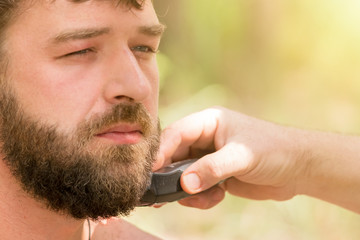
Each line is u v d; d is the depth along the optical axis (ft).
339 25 30.42
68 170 5.92
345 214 17.79
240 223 17.58
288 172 8.18
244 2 28.78
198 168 7.33
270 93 28.17
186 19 26.89
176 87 25.30
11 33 5.91
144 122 6.16
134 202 6.26
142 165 6.19
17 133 5.98
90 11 5.85
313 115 25.89
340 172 8.36
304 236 17.30
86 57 5.96
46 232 6.45
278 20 29.96
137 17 6.12
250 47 29.14
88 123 5.90
